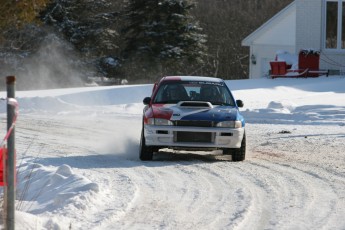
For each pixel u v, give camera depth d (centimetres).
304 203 1525
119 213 1397
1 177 1062
